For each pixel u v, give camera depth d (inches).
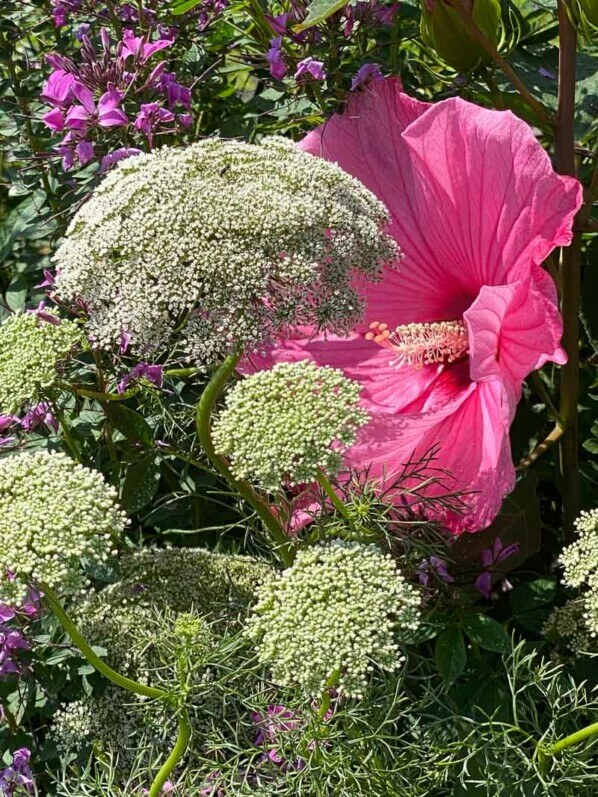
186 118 22.8
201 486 23.8
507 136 20.4
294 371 16.0
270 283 17.1
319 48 23.0
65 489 15.5
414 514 19.7
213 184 17.4
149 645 18.1
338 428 15.6
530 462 22.8
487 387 20.8
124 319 17.2
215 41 25.4
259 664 16.2
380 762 17.1
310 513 18.3
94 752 18.5
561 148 21.9
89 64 21.8
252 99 26.7
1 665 19.0
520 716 19.4
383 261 19.2
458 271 23.3
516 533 21.5
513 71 22.2
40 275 26.5
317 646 14.6
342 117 22.8
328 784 16.8
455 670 18.5
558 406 24.9
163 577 19.4
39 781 20.5
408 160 22.7
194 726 17.9
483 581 21.2
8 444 21.0
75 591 15.3
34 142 24.9
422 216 23.0
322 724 16.3
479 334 19.3
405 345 22.9
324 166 18.5
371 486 18.3
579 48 24.4
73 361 20.2
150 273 16.9
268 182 17.5
